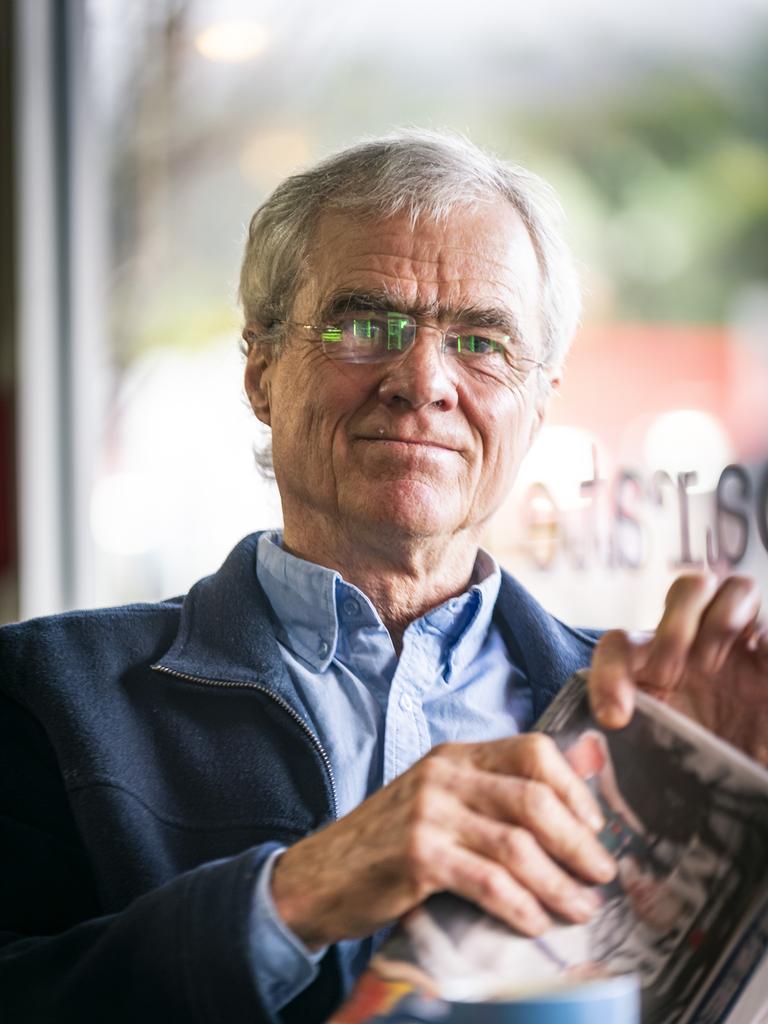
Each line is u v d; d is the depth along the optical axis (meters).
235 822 1.07
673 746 0.80
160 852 1.05
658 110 1.89
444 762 0.80
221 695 1.11
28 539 2.48
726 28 1.87
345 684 1.17
